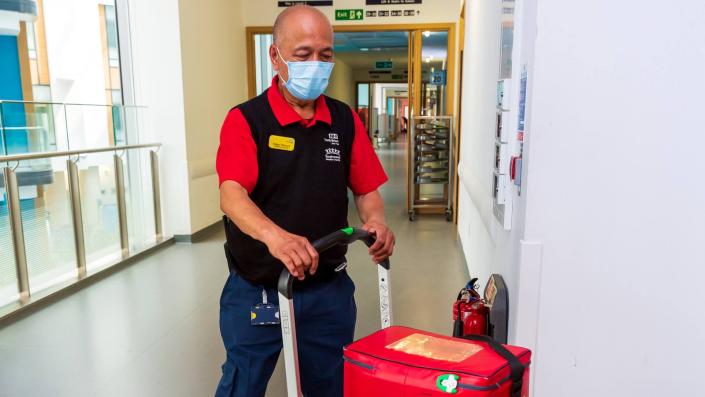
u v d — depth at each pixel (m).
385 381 1.09
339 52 14.10
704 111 1.61
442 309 3.65
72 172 4.12
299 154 1.48
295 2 6.95
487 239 2.92
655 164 1.65
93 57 4.87
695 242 1.66
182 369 2.81
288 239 1.23
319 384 1.64
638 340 1.74
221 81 6.38
